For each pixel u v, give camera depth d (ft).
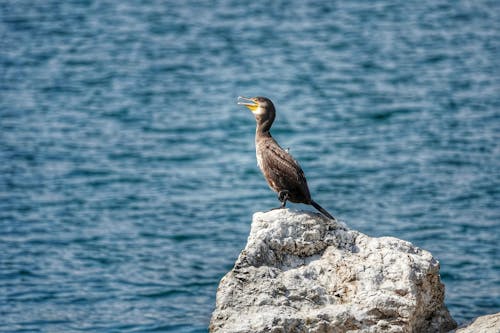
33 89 142.92
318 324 43.11
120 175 107.96
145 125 128.26
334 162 110.93
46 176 106.83
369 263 45.32
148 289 75.25
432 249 82.38
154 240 87.04
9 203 97.50
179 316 69.67
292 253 46.32
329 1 193.57
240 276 45.03
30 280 77.36
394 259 45.29
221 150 119.24
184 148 119.44
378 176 104.99
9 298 73.51
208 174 109.29
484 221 89.25
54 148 117.29
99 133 124.16
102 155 115.24
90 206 97.09
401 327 43.47
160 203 98.17
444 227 87.97
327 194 99.60
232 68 154.81
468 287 73.61
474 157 110.01
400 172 106.01
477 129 120.88
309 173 107.34
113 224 91.66
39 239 87.20
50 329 67.72
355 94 139.85
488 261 79.20
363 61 156.04
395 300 43.65
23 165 110.63
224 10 187.52
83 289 75.36
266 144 49.21
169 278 77.56
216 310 44.32
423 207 93.86
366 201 96.68
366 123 126.82
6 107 134.00
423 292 45.21
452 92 138.00
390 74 149.07
